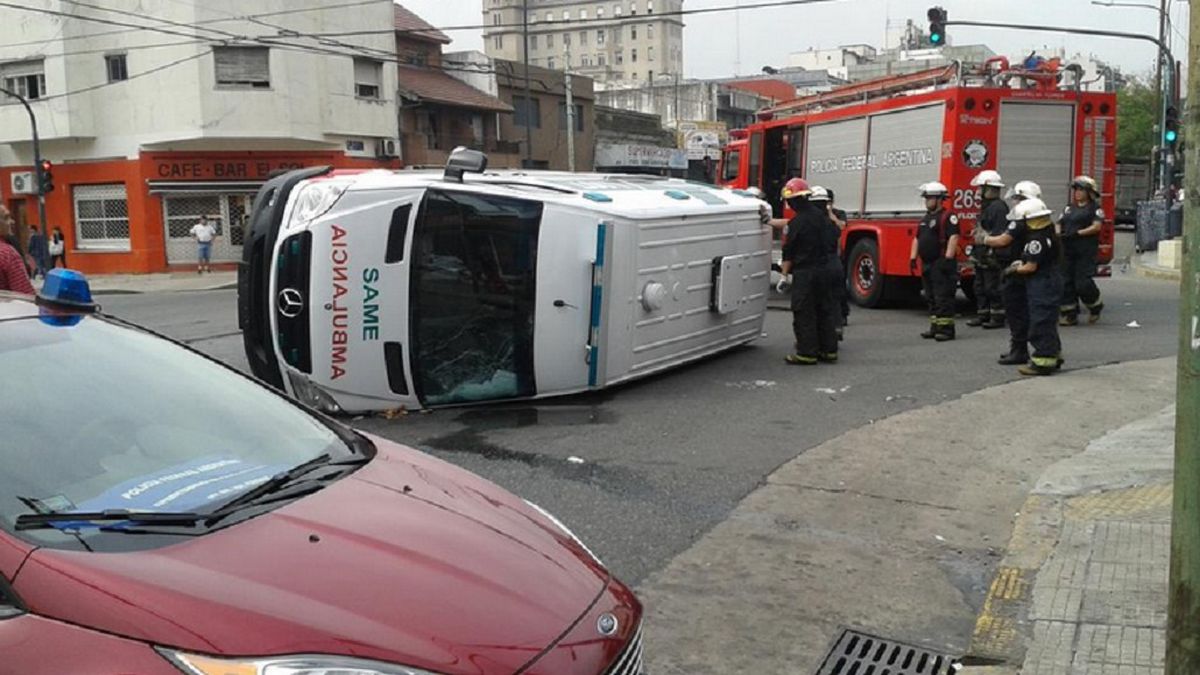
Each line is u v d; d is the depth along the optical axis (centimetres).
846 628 456
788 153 1648
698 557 532
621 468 684
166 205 3052
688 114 7006
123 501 275
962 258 1288
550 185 863
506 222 833
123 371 336
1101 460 667
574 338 851
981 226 1241
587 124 4850
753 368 1017
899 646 440
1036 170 1299
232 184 3059
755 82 8250
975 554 537
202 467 303
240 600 232
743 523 580
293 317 824
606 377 869
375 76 3312
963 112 1263
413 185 821
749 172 1772
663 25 14138
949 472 666
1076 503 591
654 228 888
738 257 1034
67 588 226
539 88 4512
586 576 294
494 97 4141
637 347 895
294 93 3012
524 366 849
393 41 3366
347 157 3203
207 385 353
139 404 324
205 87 2917
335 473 318
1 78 3070
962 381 927
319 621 232
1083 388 881
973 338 1179
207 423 329
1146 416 785
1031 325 940
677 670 417
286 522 274
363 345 827
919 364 1017
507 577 273
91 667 212
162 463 300
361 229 816
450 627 244
